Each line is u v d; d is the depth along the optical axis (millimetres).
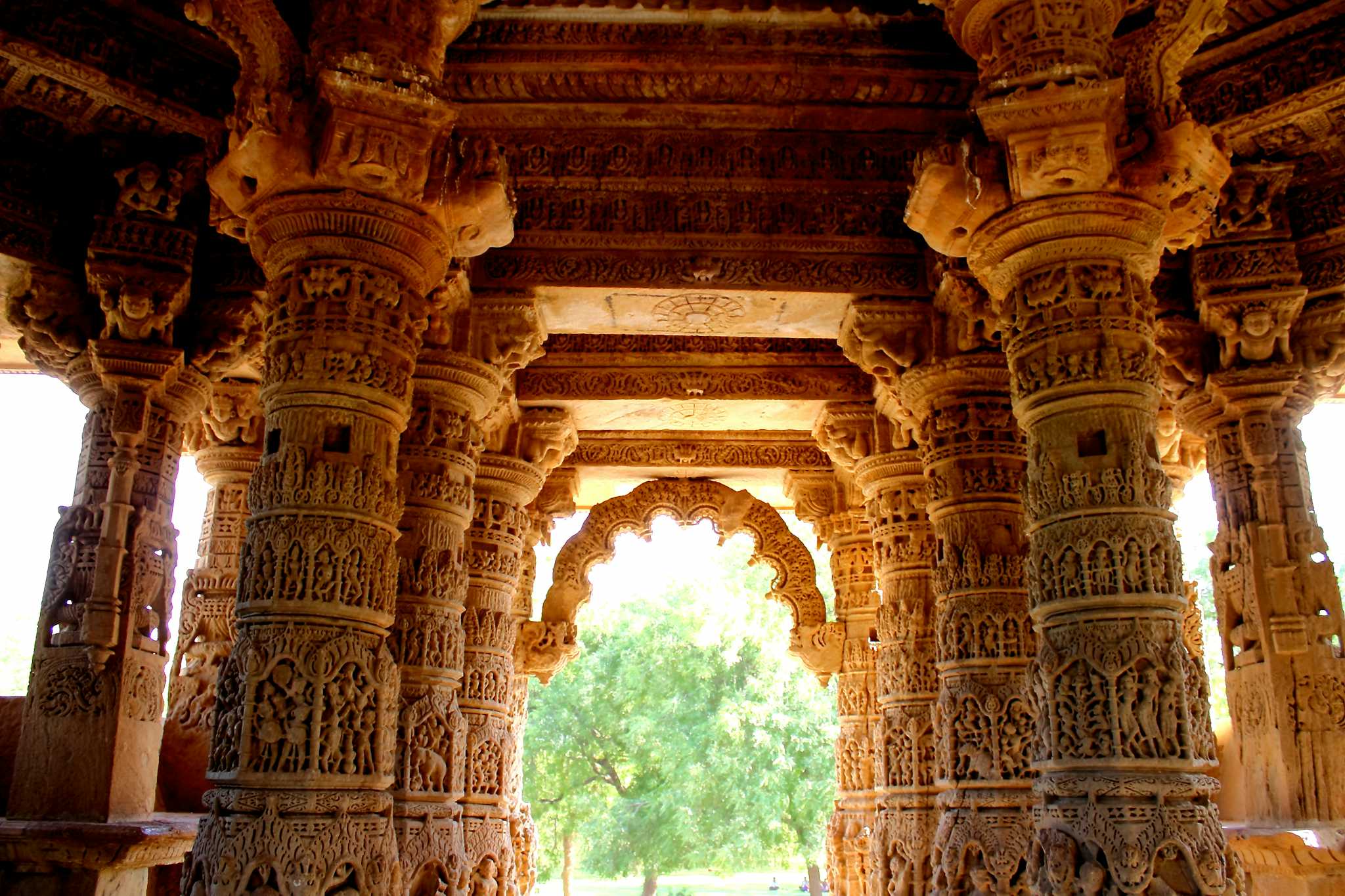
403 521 9508
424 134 6695
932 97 9586
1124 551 6254
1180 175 6547
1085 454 6500
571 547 15484
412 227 6898
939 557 9938
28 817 8656
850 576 15086
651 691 29953
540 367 13320
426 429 9734
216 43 9133
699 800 28141
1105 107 6320
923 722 11047
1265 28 8648
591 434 15617
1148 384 6543
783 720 28109
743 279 10180
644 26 9203
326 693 6242
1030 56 6418
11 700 10227
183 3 8859
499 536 12367
